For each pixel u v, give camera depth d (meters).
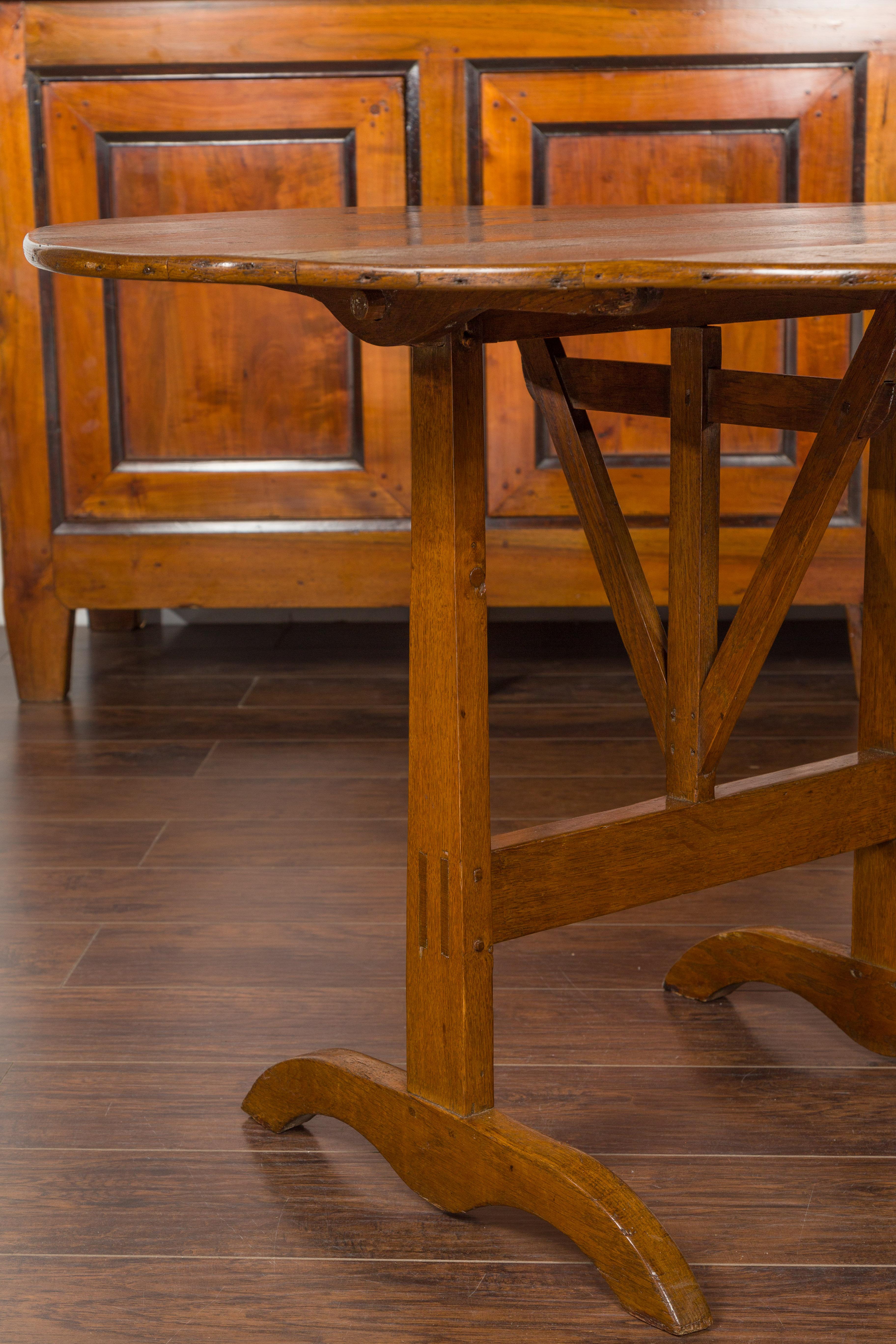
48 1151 1.22
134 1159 1.21
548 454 2.52
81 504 2.55
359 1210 1.14
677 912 1.69
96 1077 1.34
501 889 1.09
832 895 1.73
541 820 1.97
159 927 1.67
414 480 1.04
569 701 2.58
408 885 1.11
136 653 2.99
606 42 2.36
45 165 2.44
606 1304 1.02
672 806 1.20
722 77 2.38
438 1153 1.12
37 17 2.38
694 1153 1.20
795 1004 1.47
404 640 3.06
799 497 1.12
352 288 0.83
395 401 2.50
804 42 2.36
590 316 1.04
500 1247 1.09
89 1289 1.04
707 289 0.99
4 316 2.48
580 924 1.67
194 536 2.55
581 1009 1.46
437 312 0.87
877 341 1.05
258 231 1.09
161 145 2.44
